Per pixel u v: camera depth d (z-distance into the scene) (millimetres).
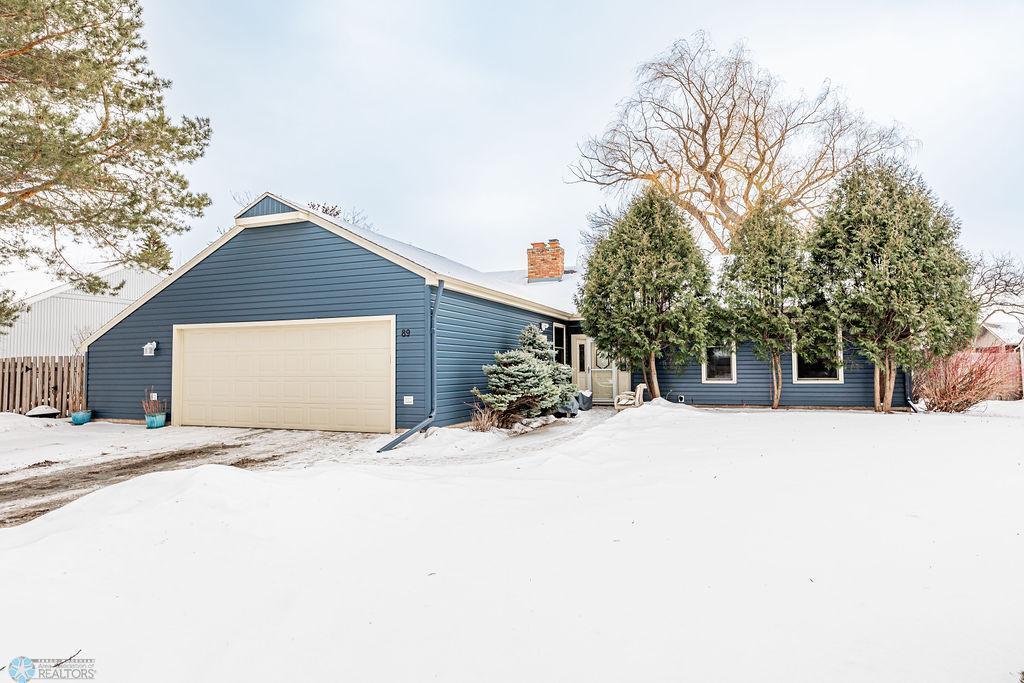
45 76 8500
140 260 10109
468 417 12039
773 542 3570
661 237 14320
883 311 12227
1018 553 3279
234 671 2322
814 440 7734
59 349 20047
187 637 2576
